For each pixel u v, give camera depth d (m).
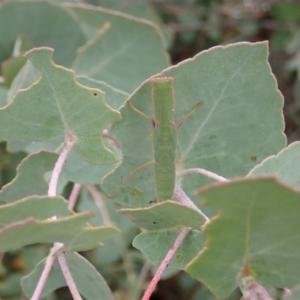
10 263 0.67
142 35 0.57
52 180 0.41
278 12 0.87
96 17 0.58
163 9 0.88
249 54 0.43
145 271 0.62
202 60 0.43
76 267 0.44
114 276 0.65
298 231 0.37
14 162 0.58
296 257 0.37
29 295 0.46
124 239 0.62
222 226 0.36
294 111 0.83
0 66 0.59
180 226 0.40
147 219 0.40
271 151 0.44
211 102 0.44
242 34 0.90
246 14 0.89
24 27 0.58
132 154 0.44
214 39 0.90
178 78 0.43
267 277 0.38
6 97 0.56
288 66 0.72
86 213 0.37
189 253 0.42
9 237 0.37
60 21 0.58
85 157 0.42
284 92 0.85
